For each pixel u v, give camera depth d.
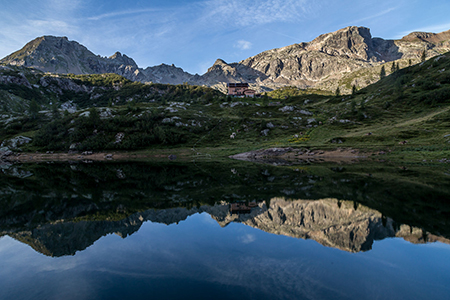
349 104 162.88
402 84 164.75
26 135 140.62
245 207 25.53
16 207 27.94
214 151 115.50
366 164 63.44
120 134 134.38
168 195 33.09
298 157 91.69
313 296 9.35
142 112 156.50
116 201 29.88
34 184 44.91
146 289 10.12
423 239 15.62
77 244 16.17
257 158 96.19
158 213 23.83
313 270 11.68
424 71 170.62
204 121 154.75
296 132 129.88
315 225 18.95
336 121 129.88
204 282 10.61
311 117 148.38
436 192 29.14
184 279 10.99
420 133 85.62
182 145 129.75
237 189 36.31
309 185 37.56
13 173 63.53
